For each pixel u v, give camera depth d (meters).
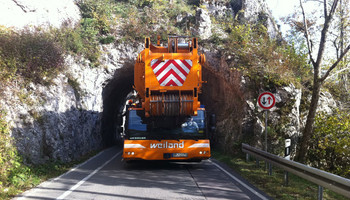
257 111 14.02
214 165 11.34
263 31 18.75
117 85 22.50
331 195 6.79
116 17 19.78
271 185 7.53
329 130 11.83
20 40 11.57
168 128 10.00
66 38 15.89
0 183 6.35
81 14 19.22
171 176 8.75
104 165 11.15
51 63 12.77
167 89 9.10
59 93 12.60
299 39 17.80
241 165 10.95
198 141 10.06
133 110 10.16
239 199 6.02
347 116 11.84
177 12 20.84
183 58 9.23
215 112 19.64
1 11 12.90
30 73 11.24
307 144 10.52
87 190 6.65
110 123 24.22
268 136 13.36
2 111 8.73
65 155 11.80
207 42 18.42
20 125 9.38
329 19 10.09
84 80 16.30
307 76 16.14
